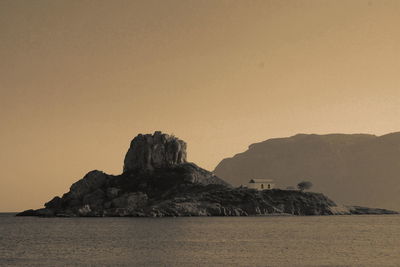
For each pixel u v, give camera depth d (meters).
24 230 194.50
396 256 102.56
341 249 115.50
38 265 94.50
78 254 110.56
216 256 105.06
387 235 155.12
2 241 144.25
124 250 117.31
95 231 181.75
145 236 155.62
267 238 145.88
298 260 98.00
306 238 145.12
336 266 90.25
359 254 106.12
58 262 98.25
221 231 174.75
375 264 92.00
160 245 127.75
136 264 94.69
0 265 94.88
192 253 110.44
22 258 104.88
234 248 119.50
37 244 134.62
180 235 158.38
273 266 91.12
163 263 95.81
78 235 163.75
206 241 137.50
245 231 174.38
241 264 93.88
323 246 122.31
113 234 165.75
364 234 159.25
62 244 133.62
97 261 99.00
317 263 93.94
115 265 93.69
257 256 104.50
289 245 125.31
